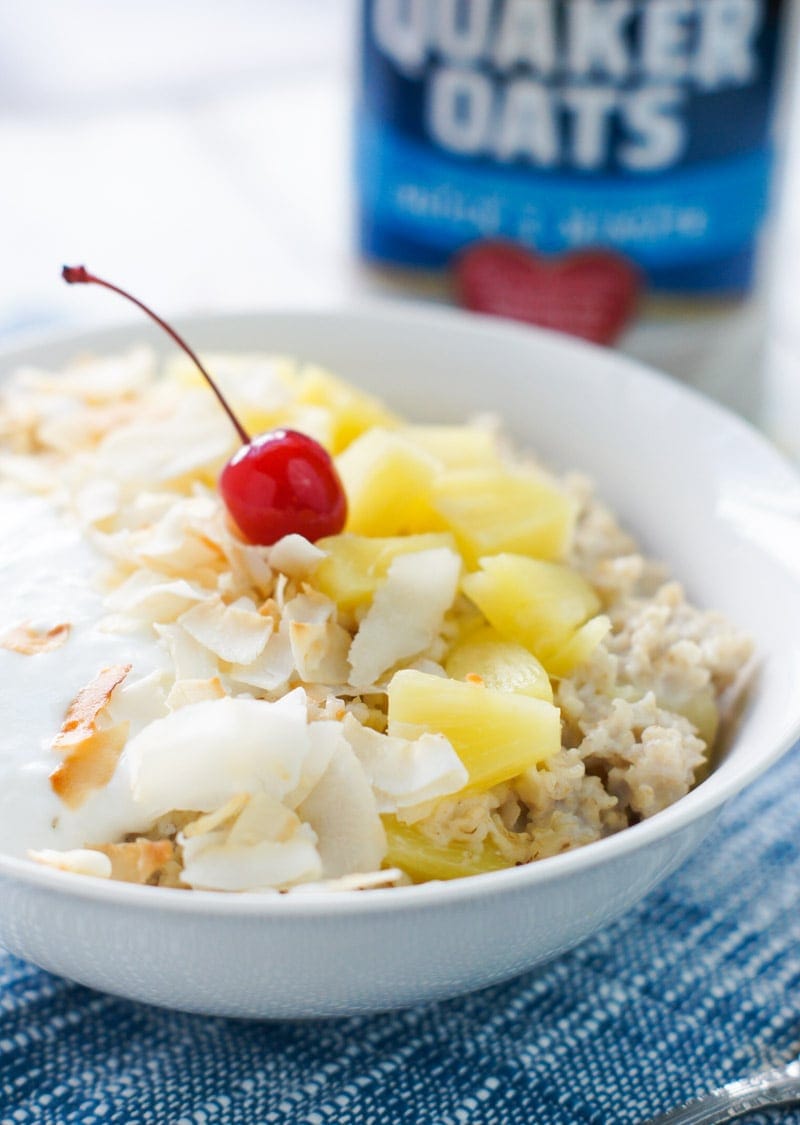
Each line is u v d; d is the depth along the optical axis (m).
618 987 0.49
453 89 0.62
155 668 0.49
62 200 0.75
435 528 0.52
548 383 0.58
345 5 0.84
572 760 0.49
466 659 0.50
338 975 0.45
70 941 0.45
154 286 0.70
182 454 0.53
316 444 0.51
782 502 0.52
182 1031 0.48
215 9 0.87
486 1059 0.47
